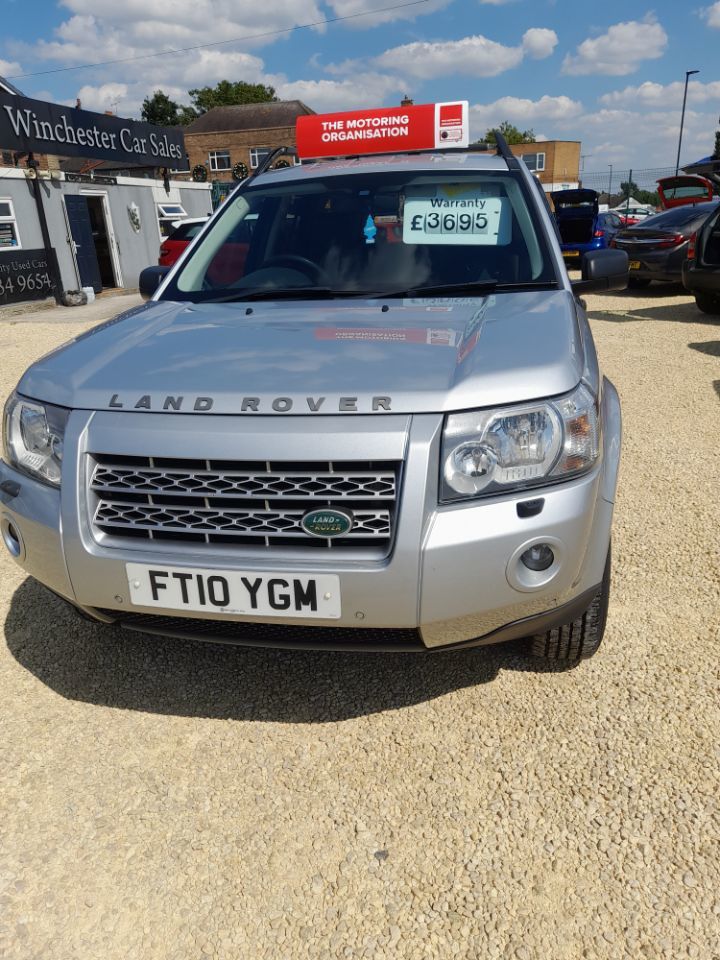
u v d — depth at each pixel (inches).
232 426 72.2
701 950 63.5
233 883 70.8
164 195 757.3
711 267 364.8
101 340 93.1
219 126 2112.5
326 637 77.9
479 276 111.4
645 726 89.3
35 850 74.4
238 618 75.6
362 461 70.4
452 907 68.0
